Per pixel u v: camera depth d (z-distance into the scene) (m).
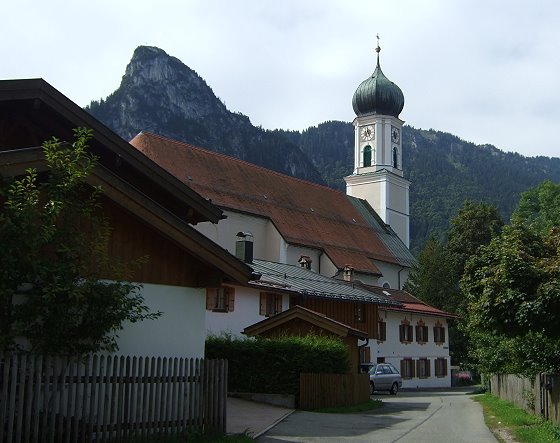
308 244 54.81
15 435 10.20
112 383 11.48
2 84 13.14
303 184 64.56
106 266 11.81
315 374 22.83
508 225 18.53
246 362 23.16
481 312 16.92
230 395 22.95
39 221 10.59
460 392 44.47
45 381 10.61
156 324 13.76
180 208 16.12
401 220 79.75
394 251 68.88
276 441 14.00
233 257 14.05
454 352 61.22
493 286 16.64
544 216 63.00
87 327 11.02
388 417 20.80
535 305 15.60
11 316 10.60
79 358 11.10
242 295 30.20
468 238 69.38
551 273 16.03
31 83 13.40
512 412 21.36
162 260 13.97
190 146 53.09
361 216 70.62
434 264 64.06
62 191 10.79
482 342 30.39
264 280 32.22
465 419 20.39
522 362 20.95
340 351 24.45
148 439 11.82
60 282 10.55
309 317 26.52
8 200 10.41
